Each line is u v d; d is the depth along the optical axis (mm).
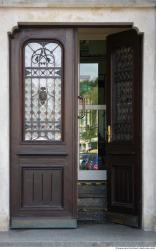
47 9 6570
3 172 6559
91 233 6480
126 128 6961
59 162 6770
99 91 7859
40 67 6793
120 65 7051
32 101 6812
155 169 6578
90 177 7734
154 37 6590
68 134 6770
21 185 6750
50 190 6770
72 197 6758
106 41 7238
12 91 6730
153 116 6609
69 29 6770
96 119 7852
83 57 7859
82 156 7797
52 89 6812
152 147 6613
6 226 6582
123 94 7016
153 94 6598
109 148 7125
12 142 6730
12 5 6523
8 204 6602
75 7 6566
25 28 6738
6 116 6566
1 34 6547
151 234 6422
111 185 7113
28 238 6207
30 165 6758
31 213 6738
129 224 6836
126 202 6922
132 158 6836
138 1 6539
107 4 6539
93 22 6598
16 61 6738
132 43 6848
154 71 6590
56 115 6816
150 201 6621
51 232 6539
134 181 6805
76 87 6781
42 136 6805
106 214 7195
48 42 6781
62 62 6785
